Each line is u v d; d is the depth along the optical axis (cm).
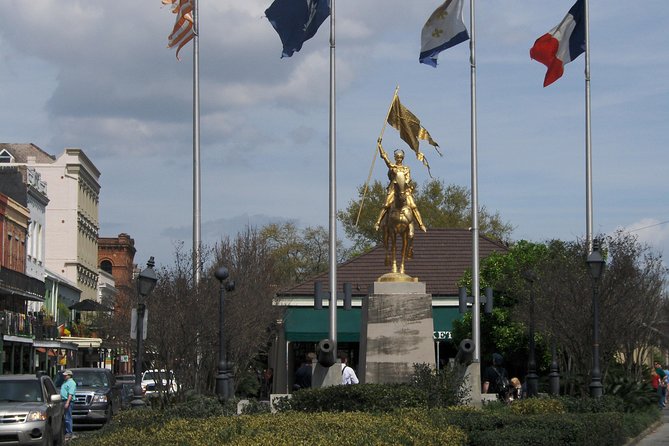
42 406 2480
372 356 2734
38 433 2431
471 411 2164
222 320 2667
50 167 8875
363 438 1614
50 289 7781
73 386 3041
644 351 4203
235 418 1933
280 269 6750
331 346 2652
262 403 2562
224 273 2675
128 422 2133
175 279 3152
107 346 4778
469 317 4031
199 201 3200
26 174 7106
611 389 3275
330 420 1888
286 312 4381
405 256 2809
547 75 3541
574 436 2005
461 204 7819
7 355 5725
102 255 11650
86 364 8125
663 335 4719
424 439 1723
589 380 3247
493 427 2014
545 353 3978
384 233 2827
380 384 2403
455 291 4722
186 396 2730
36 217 7350
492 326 3991
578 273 3291
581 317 3222
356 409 2305
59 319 7706
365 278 4875
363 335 2838
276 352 4822
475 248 3164
